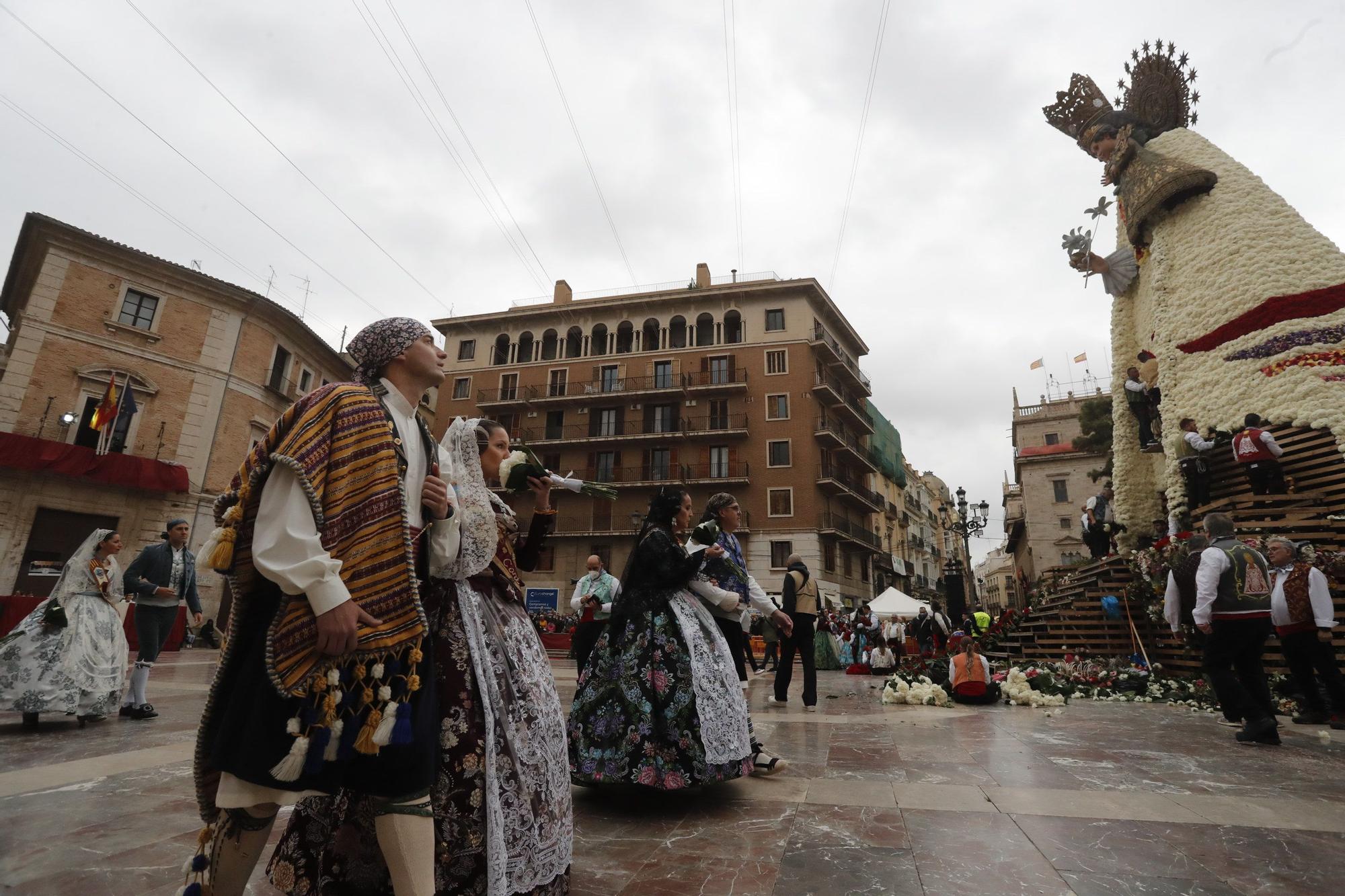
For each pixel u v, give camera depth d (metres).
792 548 32.25
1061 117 14.52
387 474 1.56
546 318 38.62
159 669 10.34
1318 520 8.20
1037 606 13.80
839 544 36.19
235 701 1.40
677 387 34.81
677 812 2.95
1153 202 12.27
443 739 1.68
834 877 2.16
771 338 35.06
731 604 3.67
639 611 3.31
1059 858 2.33
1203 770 3.79
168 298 21.62
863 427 40.22
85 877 2.08
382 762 1.48
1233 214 11.47
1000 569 81.25
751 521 32.97
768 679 11.84
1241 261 11.10
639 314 37.31
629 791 3.33
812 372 34.12
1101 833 2.61
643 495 34.34
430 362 1.85
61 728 4.91
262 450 1.47
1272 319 10.55
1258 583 4.86
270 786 1.33
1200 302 11.52
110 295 20.58
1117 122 13.51
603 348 37.94
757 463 33.59
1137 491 13.80
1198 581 5.05
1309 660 5.69
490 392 38.31
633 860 2.33
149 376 20.95
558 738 1.98
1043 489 43.25
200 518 21.28
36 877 2.07
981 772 3.76
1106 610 10.45
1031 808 2.99
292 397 25.19
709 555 3.64
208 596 20.28
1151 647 9.83
